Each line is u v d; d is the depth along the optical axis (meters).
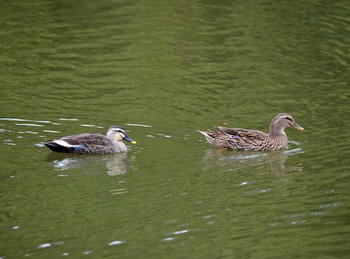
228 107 21.34
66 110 20.75
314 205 15.14
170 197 15.34
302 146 18.77
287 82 23.30
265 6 30.20
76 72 23.83
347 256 13.05
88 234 13.58
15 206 14.65
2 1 30.14
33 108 20.77
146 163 17.33
